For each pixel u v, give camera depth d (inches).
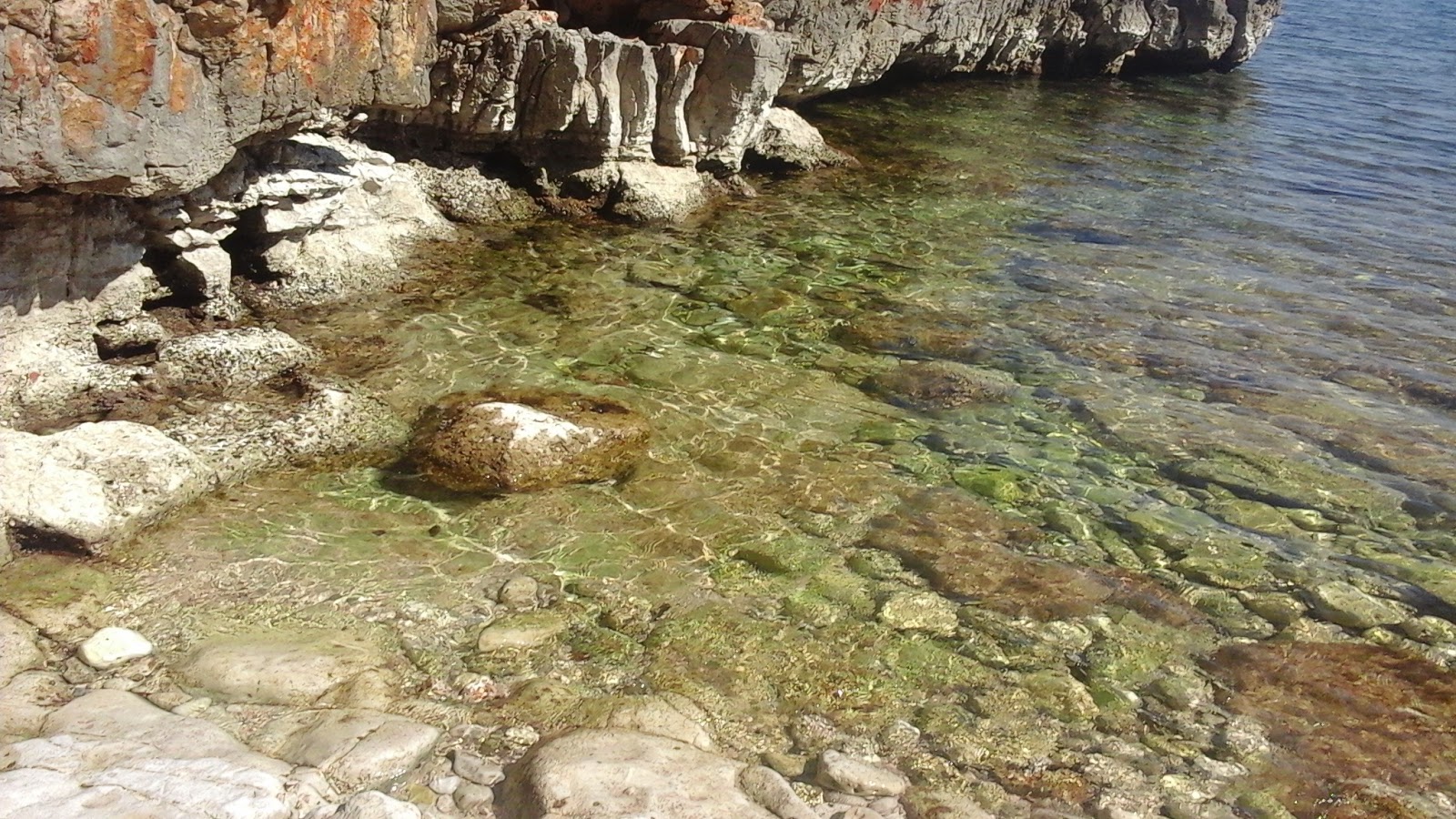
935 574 154.1
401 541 150.4
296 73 181.3
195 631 131.4
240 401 173.6
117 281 176.4
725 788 111.7
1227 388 216.2
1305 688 139.2
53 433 149.9
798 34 338.3
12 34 139.8
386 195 234.8
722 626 140.3
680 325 219.9
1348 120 508.1
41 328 166.9
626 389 193.0
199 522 149.4
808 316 230.2
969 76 515.8
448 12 238.5
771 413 191.5
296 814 104.5
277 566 143.3
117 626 130.1
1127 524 170.1
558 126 258.8
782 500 167.3
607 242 256.1
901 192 326.0
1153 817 118.2
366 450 168.2
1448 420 209.8
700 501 165.0
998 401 203.2
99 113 151.8
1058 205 333.7
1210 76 608.7
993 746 126.1
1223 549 166.2
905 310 238.4
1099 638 145.0
